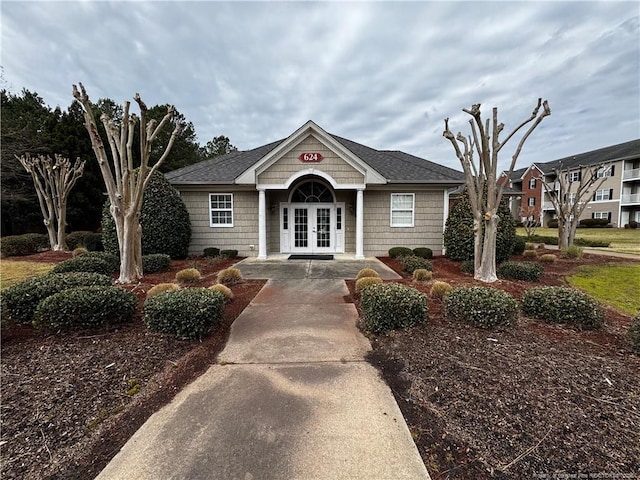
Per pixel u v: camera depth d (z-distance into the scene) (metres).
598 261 10.05
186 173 12.23
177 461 2.00
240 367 3.31
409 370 3.11
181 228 10.41
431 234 11.89
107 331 4.01
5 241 11.04
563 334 3.87
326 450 2.09
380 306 4.11
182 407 2.59
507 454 2.00
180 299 3.99
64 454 2.06
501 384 2.74
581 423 2.23
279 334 4.23
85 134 20.25
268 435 2.24
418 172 12.17
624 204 30.66
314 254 12.03
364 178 10.84
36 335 3.86
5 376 2.97
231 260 10.73
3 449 2.09
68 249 12.76
